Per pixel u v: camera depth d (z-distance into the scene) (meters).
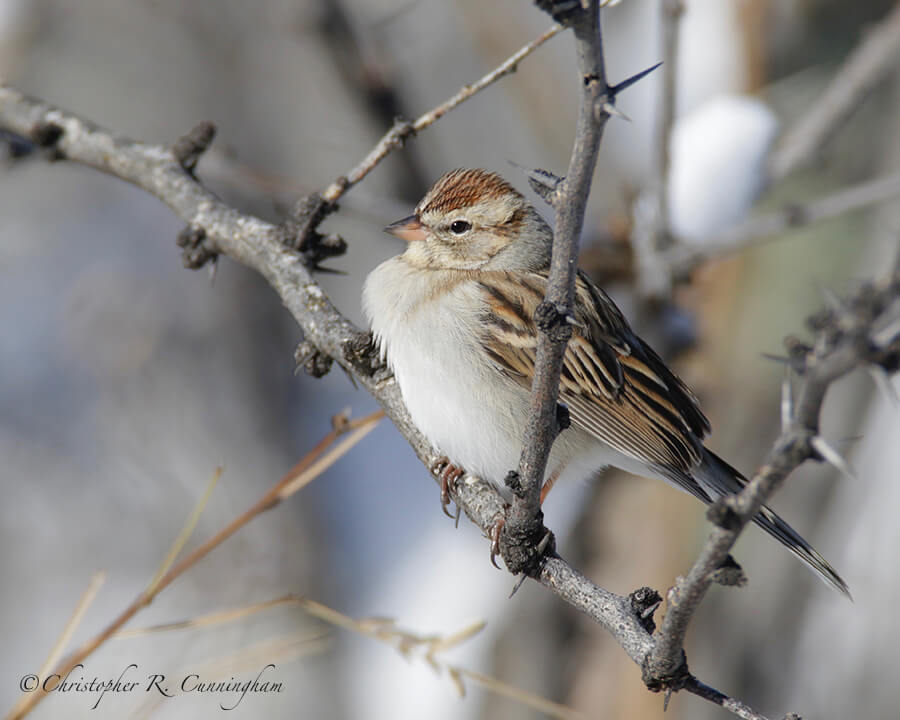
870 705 9.55
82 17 15.23
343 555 12.98
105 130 7.62
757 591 10.08
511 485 4.82
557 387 4.45
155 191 7.26
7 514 13.15
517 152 15.05
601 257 10.09
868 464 10.12
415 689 10.77
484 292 7.26
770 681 9.80
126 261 15.00
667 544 9.62
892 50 10.07
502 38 11.72
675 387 8.26
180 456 13.68
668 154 9.23
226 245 6.87
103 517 13.22
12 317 14.61
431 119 6.55
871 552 9.91
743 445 10.60
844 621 9.80
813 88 12.53
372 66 10.24
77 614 5.46
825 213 9.41
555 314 4.20
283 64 14.45
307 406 15.04
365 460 14.48
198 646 11.70
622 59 12.51
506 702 9.45
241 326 14.77
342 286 15.23
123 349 14.05
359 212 9.83
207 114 15.17
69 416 13.95
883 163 11.81
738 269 11.02
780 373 10.71
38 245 15.25
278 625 12.02
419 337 6.91
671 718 9.41
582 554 9.91
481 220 7.57
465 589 11.10
